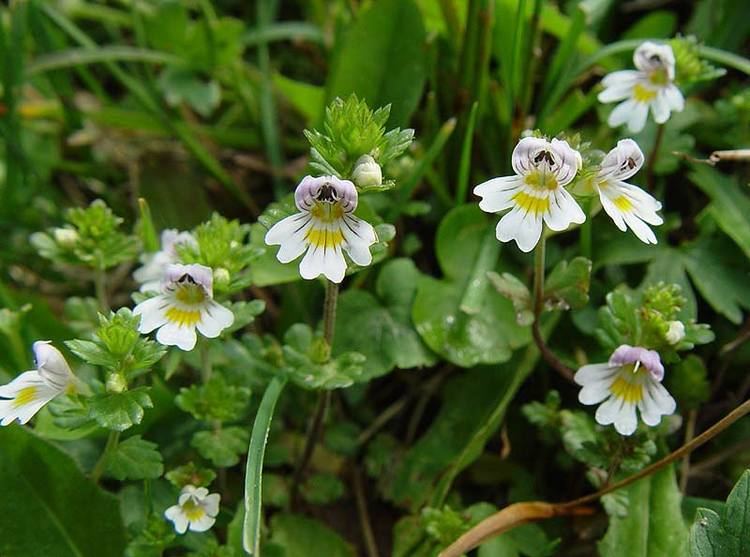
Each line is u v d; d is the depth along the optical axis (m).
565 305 0.09
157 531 0.08
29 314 0.11
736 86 0.12
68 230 0.10
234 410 0.09
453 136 0.11
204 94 0.13
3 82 0.12
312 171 0.12
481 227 0.11
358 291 0.10
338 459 0.10
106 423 0.07
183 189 0.13
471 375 0.10
